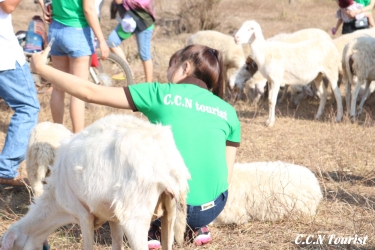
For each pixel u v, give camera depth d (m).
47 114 8.47
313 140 7.65
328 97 10.51
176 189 3.19
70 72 6.39
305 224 4.81
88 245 3.47
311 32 9.85
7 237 3.74
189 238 4.41
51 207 3.71
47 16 6.22
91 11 6.05
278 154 6.97
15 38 5.01
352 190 5.66
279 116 9.21
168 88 4.01
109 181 3.16
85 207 3.42
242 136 7.88
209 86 4.29
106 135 3.26
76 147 3.36
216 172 4.10
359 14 10.61
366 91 9.12
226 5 22.80
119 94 3.90
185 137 3.99
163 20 18.42
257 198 4.87
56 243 4.42
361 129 8.18
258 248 4.37
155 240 4.27
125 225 3.15
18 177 5.27
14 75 4.99
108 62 9.91
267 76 8.57
